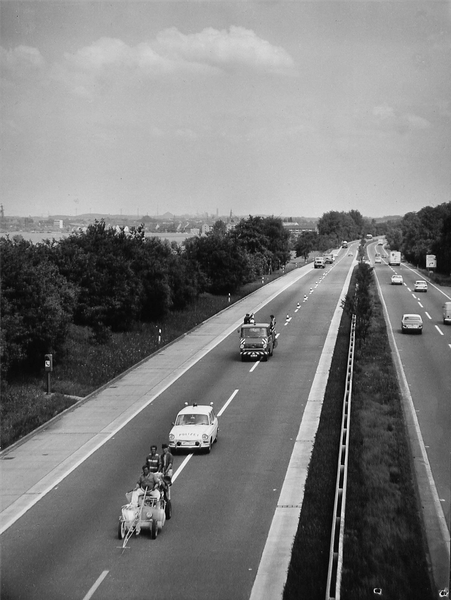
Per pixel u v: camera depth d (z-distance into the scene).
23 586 16.47
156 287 63.25
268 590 16.30
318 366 43.81
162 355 49.72
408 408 33.12
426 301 81.44
